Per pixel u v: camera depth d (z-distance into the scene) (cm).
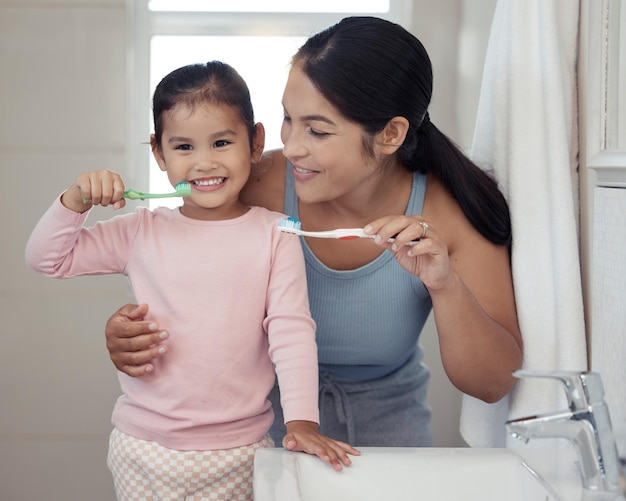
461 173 136
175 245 128
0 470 235
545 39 128
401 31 125
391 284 138
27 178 229
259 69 231
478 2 206
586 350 129
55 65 228
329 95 119
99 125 229
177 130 127
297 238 132
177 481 124
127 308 129
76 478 236
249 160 132
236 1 230
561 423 82
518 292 134
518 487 103
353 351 146
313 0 231
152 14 229
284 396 121
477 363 130
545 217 131
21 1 226
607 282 108
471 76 213
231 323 125
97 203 123
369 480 104
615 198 104
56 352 233
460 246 138
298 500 92
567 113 130
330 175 124
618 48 113
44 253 126
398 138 126
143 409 127
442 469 105
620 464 79
